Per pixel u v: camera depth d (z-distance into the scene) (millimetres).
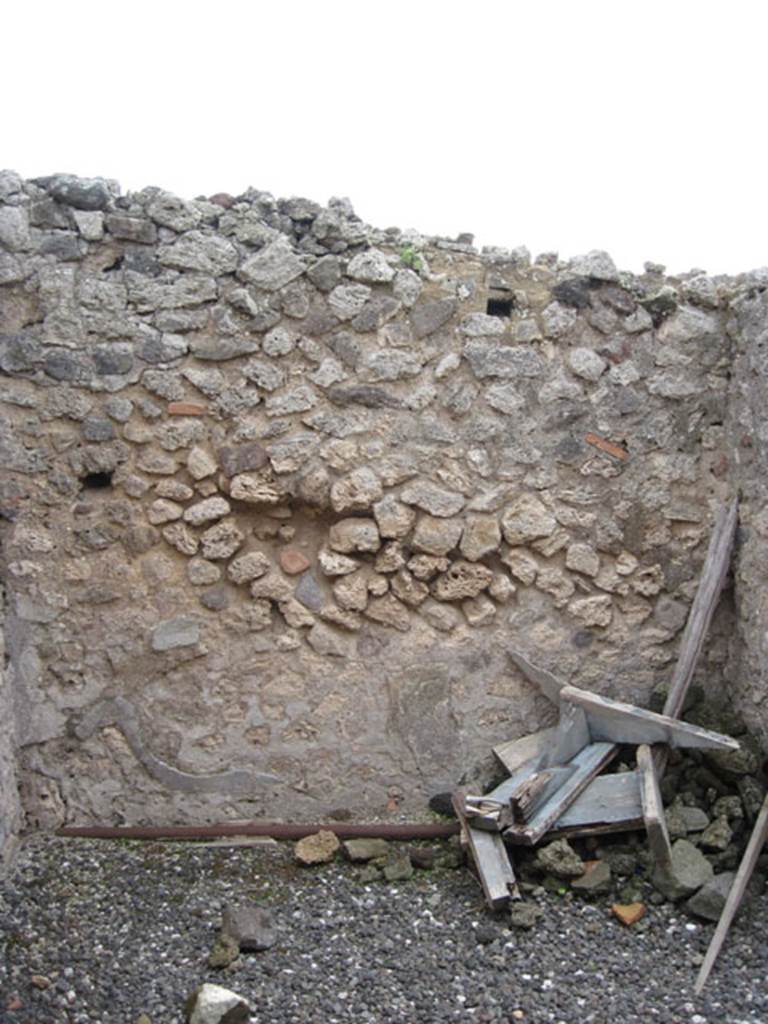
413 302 3758
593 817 3363
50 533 3586
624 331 3871
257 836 3662
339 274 3713
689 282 3900
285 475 3678
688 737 3459
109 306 3588
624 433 3875
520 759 3715
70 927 3098
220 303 3650
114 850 3551
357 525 3729
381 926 3156
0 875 3287
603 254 3852
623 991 2807
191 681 3678
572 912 3186
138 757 3660
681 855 3260
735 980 2832
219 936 3072
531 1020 2678
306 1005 2758
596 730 3639
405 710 3775
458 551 3787
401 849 3582
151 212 3609
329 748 3748
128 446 3613
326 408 3711
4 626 3543
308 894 3334
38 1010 2682
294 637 3730
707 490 3910
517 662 3816
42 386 3566
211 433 3652
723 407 3910
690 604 3910
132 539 3629
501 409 3803
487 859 3248
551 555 3842
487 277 3814
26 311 3553
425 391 3762
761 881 3221
